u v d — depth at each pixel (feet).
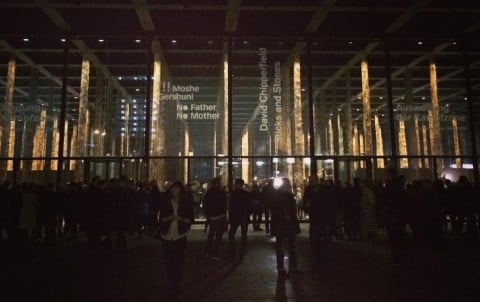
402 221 31.37
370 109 64.59
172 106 60.29
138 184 51.65
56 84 62.64
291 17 56.34
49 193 43.55
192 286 24.54
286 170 59.62
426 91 65.05
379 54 65.31
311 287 24.07
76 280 26.13
